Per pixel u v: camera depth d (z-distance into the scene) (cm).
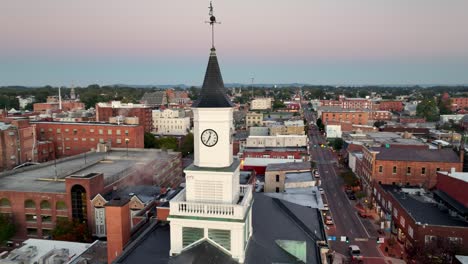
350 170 11675
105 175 7912
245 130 18212
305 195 6794
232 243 2603
